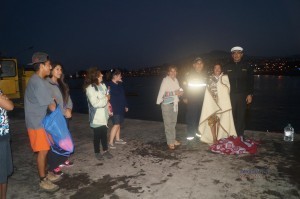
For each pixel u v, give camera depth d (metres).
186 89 5.54
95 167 4.29
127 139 5.81
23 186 3.69
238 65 5.26
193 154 4.78
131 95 100.75
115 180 3.81
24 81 11.86
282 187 3.48
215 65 5.43
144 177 3.88
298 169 4.03
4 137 2.71
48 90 3.30
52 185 3.54
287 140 5.43
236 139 4.88
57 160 3.75
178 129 6.64
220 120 5.33
